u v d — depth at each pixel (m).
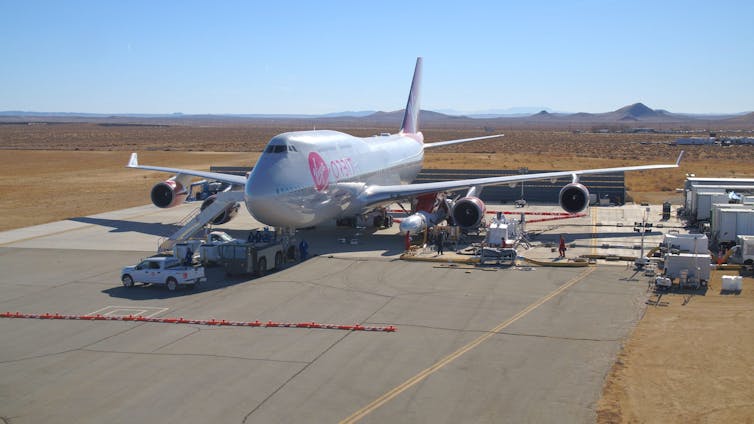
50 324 29.23
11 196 76.25
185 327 28.55
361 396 21.06
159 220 58.38
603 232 50.69
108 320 29.67
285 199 38.62
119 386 22.17
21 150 159.25
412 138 68.94
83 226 55.44
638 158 130.62
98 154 145.38
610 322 28.39
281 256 39.81
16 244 47.72
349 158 46.88
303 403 20.58
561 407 20.05
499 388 21.52
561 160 126.81
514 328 27.73
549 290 33.88
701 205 52.06
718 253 41.69
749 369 22.89
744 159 125.56
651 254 41.78
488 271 38.22
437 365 23.62
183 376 22.95
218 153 149.12
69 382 22.61
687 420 19.16
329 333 27.42
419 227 44.50
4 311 31.25
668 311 29.84
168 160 128.75
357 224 52.56
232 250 36.91
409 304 31.58
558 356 24.39
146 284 36.16
